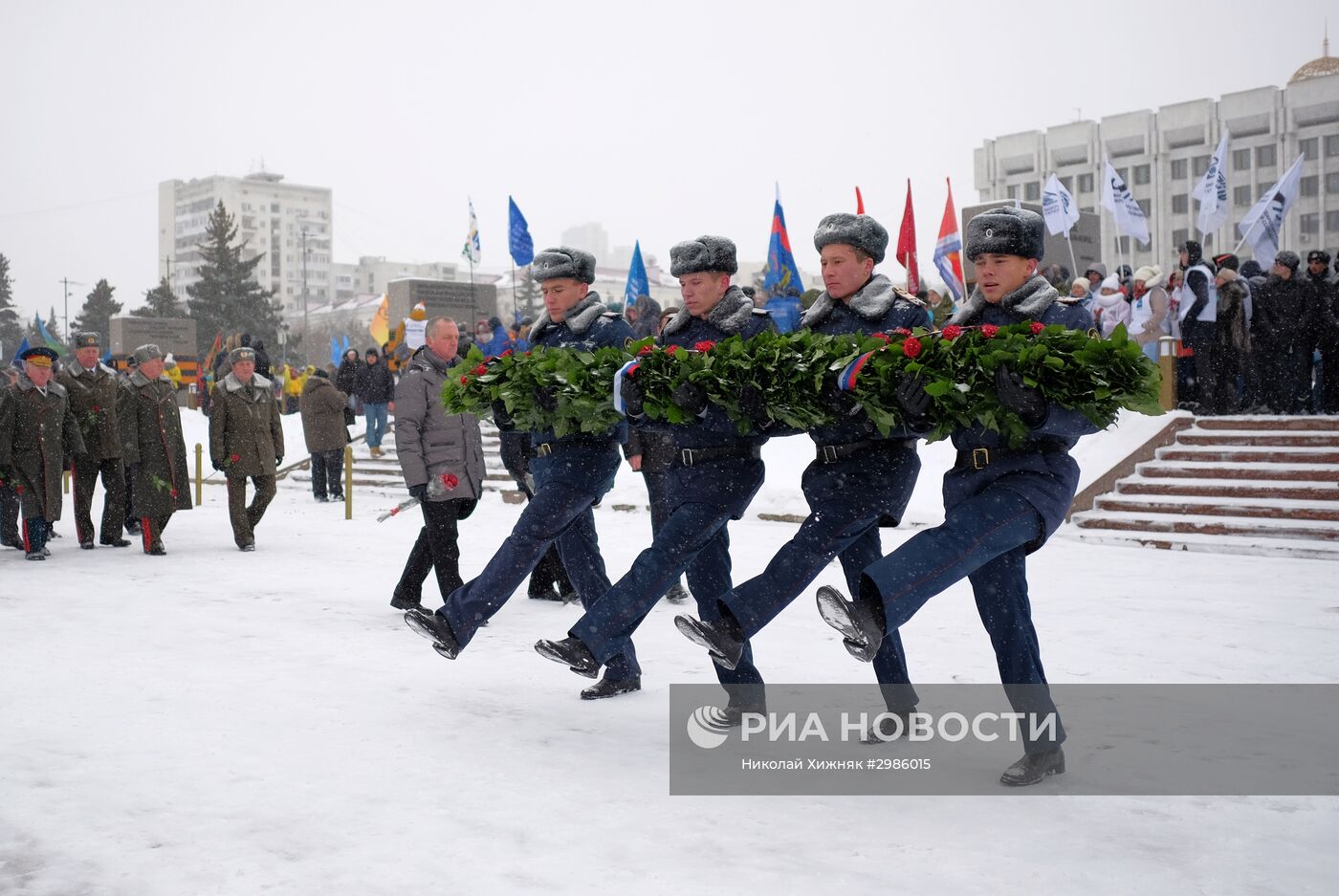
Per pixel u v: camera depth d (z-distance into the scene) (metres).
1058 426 3.88
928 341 3.99
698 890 3.21
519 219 21.11
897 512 4.40
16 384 10.48
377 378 20.67
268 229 177.38
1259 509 11.22
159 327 36.09
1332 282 13.40
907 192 17.25
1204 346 13.64
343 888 3.24
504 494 16.05
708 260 4.93
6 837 3.66
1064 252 22.94
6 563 10.34
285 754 4.52
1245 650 6.44
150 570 9.88
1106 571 9.52
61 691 5.56
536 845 3.56
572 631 4.63
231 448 11.08
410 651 6.54
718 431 4.68
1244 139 86.56
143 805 3.95
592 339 5.36
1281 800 3.96
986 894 3.17
